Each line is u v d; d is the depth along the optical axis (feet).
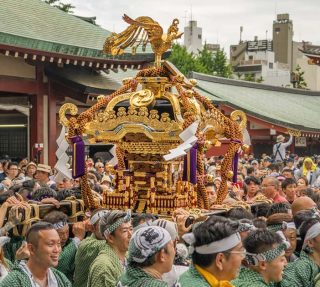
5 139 73.67
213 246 13.00
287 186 32.37
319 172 51.90
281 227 19.17
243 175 45.16
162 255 13.26
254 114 114.52
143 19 22.25
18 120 72.13
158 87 21.63
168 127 20.34
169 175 21.66
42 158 67.77
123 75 81.71
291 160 72.33
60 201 21.85
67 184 31.68
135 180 21.83
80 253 18.52
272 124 115.24
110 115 21.30
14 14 68.59
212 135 24.16
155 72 22.13
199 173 22.65
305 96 157.48
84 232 20.13
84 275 18.45
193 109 20.67
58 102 72.90
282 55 290.76
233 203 24.30
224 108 113.39
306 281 17.47
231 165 24.53
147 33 22.30
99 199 23.02
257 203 25.62
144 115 20.70
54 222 18.16
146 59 71.82
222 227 13.07
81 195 23.07
